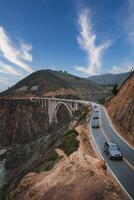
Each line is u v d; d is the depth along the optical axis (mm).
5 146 145875
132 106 47000
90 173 18312
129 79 67500
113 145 31078
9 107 167500
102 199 14156
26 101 174750
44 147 67812
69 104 133000
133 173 24391
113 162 28219
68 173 19156
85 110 81750
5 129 156625
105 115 69438
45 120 165250
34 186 19781
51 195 16891
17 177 50031
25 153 95812
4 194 45406
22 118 162750
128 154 31859
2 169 91688
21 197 20984
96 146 36406
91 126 52938
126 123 46500
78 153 21625
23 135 154875
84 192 15266
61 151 33594
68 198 15438
